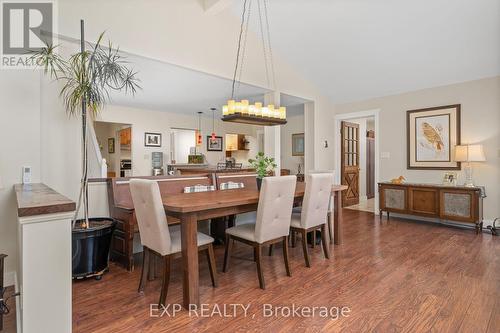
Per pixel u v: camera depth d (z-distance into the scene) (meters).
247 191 3.03
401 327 1.73
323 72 5.18
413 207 4.60
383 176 5.40
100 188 2.95
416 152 4.94
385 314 1.88
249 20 4.16
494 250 3.22
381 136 5.43
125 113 6.60
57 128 2.63
